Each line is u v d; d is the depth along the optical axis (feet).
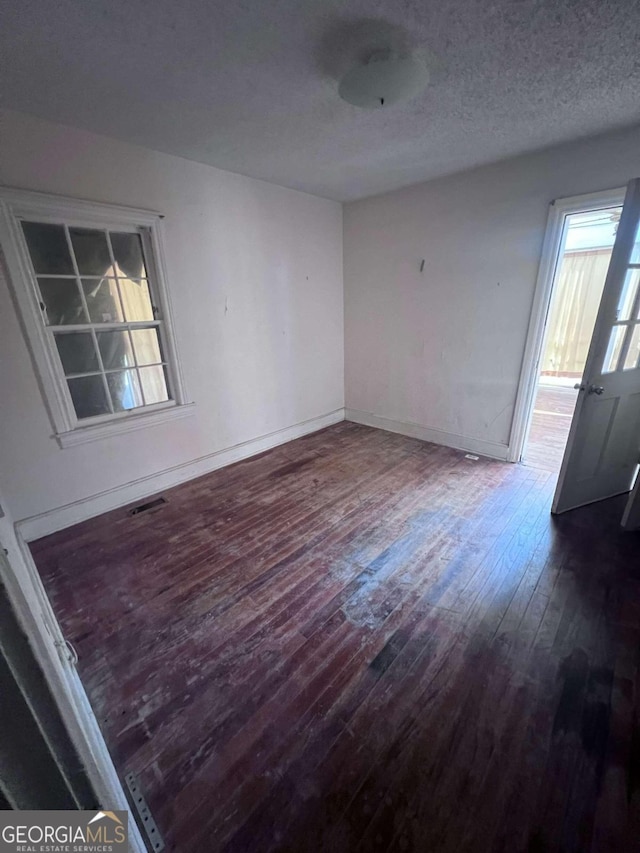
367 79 5.44
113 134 7.61
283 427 13.16
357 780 3.85
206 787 3.84
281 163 9.32
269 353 12.07
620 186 7.98
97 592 6.56
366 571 6.88
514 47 5.09
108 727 4.42
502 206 9.73
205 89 6.00
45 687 1.29
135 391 9.39
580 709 4.46
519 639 5.42
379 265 12.77
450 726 4.32
